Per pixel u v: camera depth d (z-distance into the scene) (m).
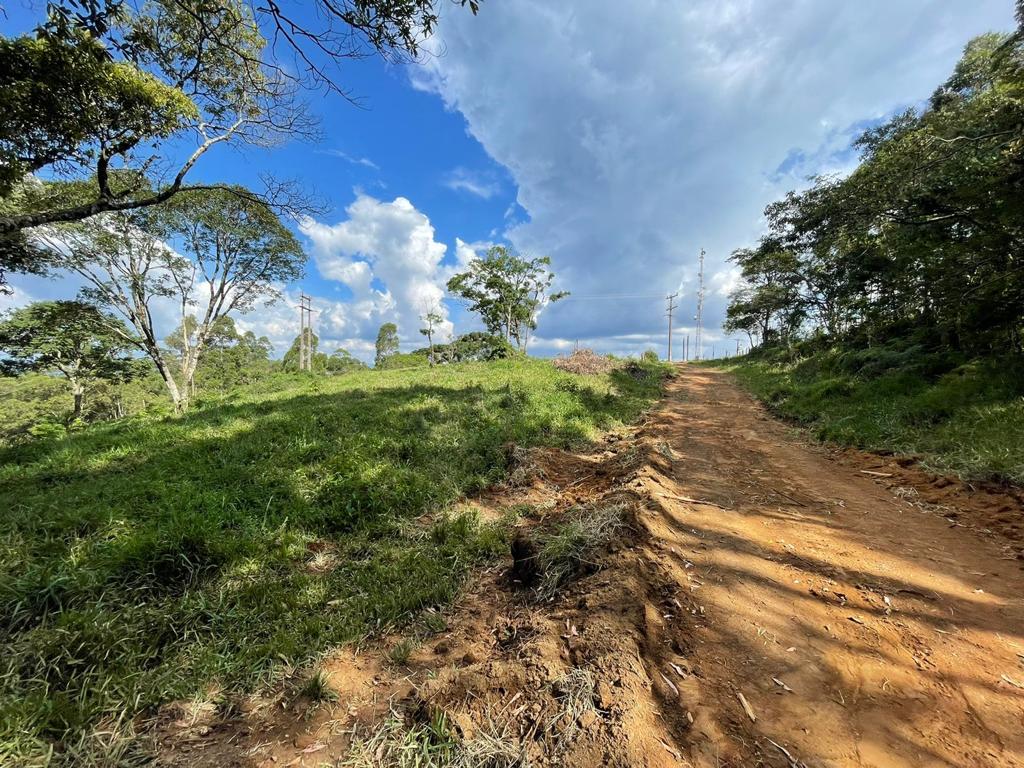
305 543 4.11
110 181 12.44
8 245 10.35
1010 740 1.75
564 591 3.00
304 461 6.02
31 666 2.39
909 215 9.83
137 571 3.28
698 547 3.49
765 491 4.88
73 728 2.08
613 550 3.25
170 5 6.18
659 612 2.65
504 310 35.72
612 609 2.58
